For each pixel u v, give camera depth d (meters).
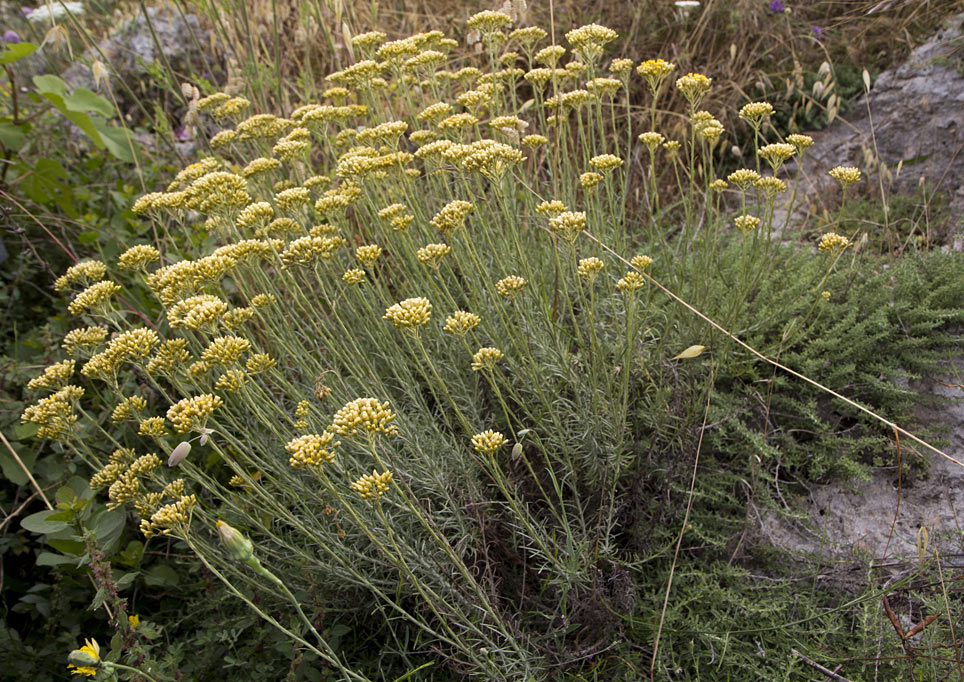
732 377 3.06
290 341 2.70
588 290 3.25
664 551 2.40
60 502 2.34
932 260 3.33
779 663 2.20
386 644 2.29
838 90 4.64
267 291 2.69
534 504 2.68
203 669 2.36
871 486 2.80
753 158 4.90
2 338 3.52
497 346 2.73
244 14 4.12
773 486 2.86
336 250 2.75
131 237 3.85
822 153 4.68
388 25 5.33
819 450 2.88
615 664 2.32
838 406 2.98
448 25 5.41
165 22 5.73
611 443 2.51
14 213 3.61
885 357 3.09
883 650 2.18
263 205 2.63
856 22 4.93
